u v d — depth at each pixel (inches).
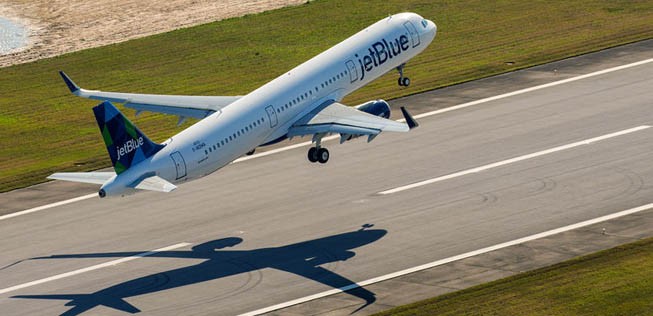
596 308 7751.0
